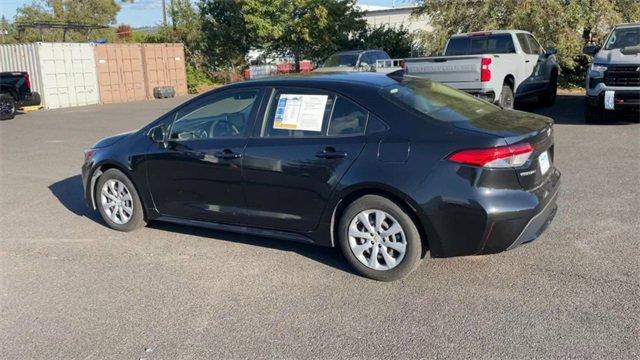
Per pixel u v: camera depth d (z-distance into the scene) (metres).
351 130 4.55
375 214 4.45
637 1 17.98
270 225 5.00
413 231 4.32
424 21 28.67
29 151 11.88
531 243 5.12
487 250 4.22
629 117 12.35
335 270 4.79
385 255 4.45
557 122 12.08
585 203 6.25
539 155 4.39
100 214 6.30
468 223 4.12
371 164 4.36
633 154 8.59
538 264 4.67
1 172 9.66
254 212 5.05
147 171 5.66
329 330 3.81
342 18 28.88
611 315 3.79
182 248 5.49
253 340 3.74
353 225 4.55
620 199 6.34
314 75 5.13
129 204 5.95
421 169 4.20
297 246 5.40
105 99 25.38
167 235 5.89
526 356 3.37
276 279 4.67
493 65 10.99
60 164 10.23
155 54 27.39
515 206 4.10
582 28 17.83
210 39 31.72
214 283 4.65
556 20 16.84
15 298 4.53
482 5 17.66
